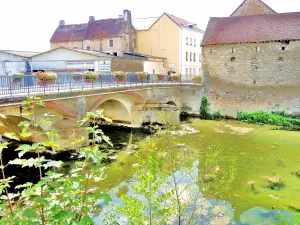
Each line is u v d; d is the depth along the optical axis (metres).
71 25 44.50
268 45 26.95
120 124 25.12
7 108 12.16
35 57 31.83
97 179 3.79
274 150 17.75
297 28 26.88
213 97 29.17
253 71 27.67
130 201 5.14
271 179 13.04
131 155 16.56
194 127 24.66
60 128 15.98
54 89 15.55
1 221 3.17
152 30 43.22
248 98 27.97
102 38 40.22
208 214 9.40
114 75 21.81
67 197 3.60
